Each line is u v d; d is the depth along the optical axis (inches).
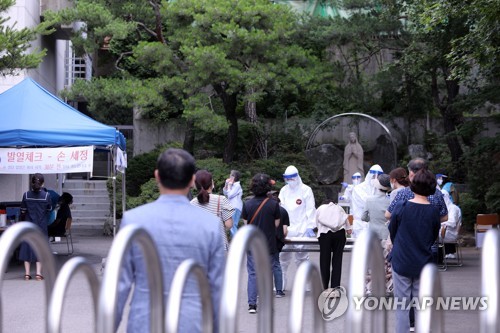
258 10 947.3
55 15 936.3
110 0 1006.4
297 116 1253.1
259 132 1159.0
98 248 822.5
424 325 159.8
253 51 957.2
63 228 756.6
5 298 492.7
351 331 148.9
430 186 312.5
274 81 961.5
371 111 1264.8
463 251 829.2
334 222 457.7
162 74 1018.1
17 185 872.3
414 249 309.0
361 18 1134.4
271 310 160.2
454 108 1059.3
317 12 1283.2
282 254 522.0
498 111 1242.6
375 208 434.0
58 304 144.3
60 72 1190.3
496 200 935.7
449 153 1187.3
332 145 1217.4
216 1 951.0
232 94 1040.8
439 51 993.5
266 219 447.2
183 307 177.9
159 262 160.6
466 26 948.0
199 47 912.9
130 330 182.5
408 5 1028.5
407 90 1221.1
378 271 172.4
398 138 1256.2
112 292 142.4
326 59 1223.5
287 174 523.5
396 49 1175.6
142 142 1217.4
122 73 1072.8
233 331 143.3
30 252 579.2
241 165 1055.6
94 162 1262.3
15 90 645.3
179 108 1200.2
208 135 1146.0
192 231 187.0
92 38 981.2
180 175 191.2
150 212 188.5
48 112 629.0
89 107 990.4
